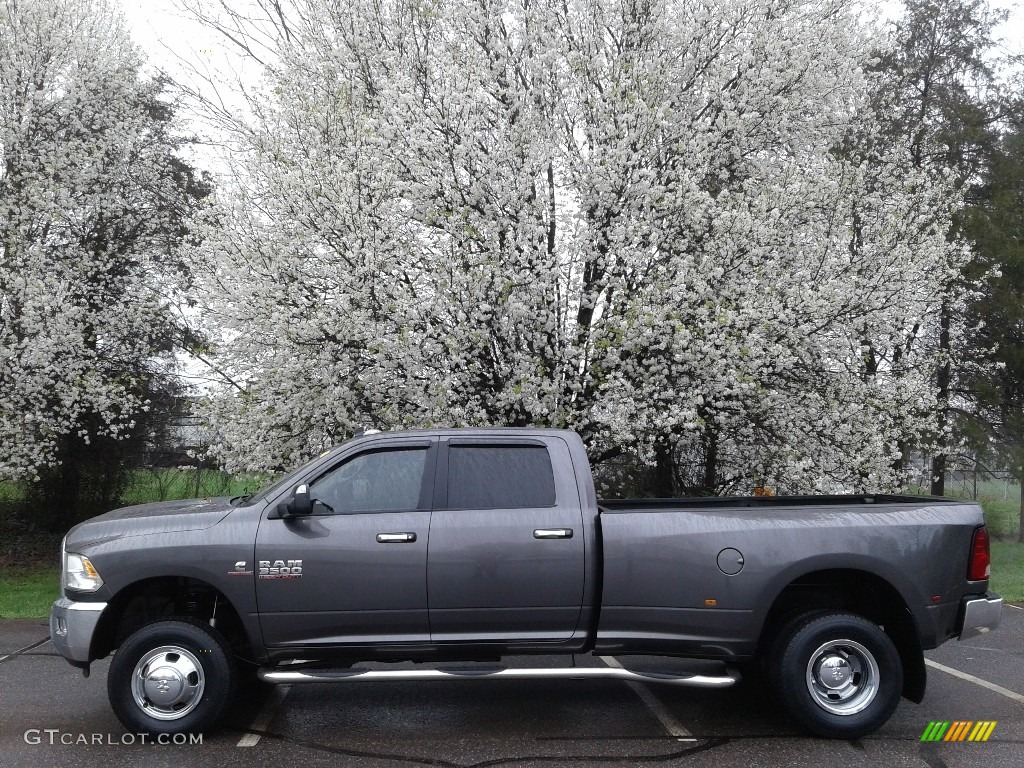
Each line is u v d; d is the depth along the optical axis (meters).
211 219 10.65
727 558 5.23
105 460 17.78
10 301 13.84
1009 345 16.86
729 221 10.23
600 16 11.31
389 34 11.65
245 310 9.94
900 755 4.93
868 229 12.03
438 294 9.62
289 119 11.05
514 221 10.16
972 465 18.33
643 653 5.32
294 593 5.20
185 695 5.16
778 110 11.95
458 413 9.85
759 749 5.04
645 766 4.75
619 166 10.28
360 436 5.66
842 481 11.72
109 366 15.48
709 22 11.33
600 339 9.88
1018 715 5.73
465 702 6.06
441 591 5.21
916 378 11.98
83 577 5.24
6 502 18.59
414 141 9.83
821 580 5.58
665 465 13.27
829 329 11.05
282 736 5.27
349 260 9.83
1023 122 17.81
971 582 5.35
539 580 5.25
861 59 12.98
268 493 5.43
